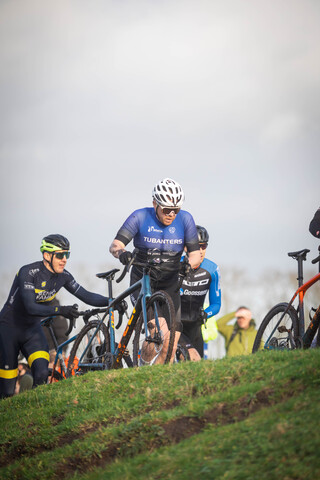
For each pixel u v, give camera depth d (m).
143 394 10.12
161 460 7.62
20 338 15.58
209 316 17.09
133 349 13.18
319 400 7.51
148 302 12.84
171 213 13.48
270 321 12.96
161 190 13.38
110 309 14.44
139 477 7.46
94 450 8.90
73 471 8.81
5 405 12.48
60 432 10.12
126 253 12.93
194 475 6.92
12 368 15.44
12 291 15.58
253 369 9.38
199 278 16.80
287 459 6.49
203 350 17.17
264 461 6.61
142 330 13.20
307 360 8.85
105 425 9.72
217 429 7.86
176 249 14.05
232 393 8.66
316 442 6.51
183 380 9.98
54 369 16.06
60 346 16.03
